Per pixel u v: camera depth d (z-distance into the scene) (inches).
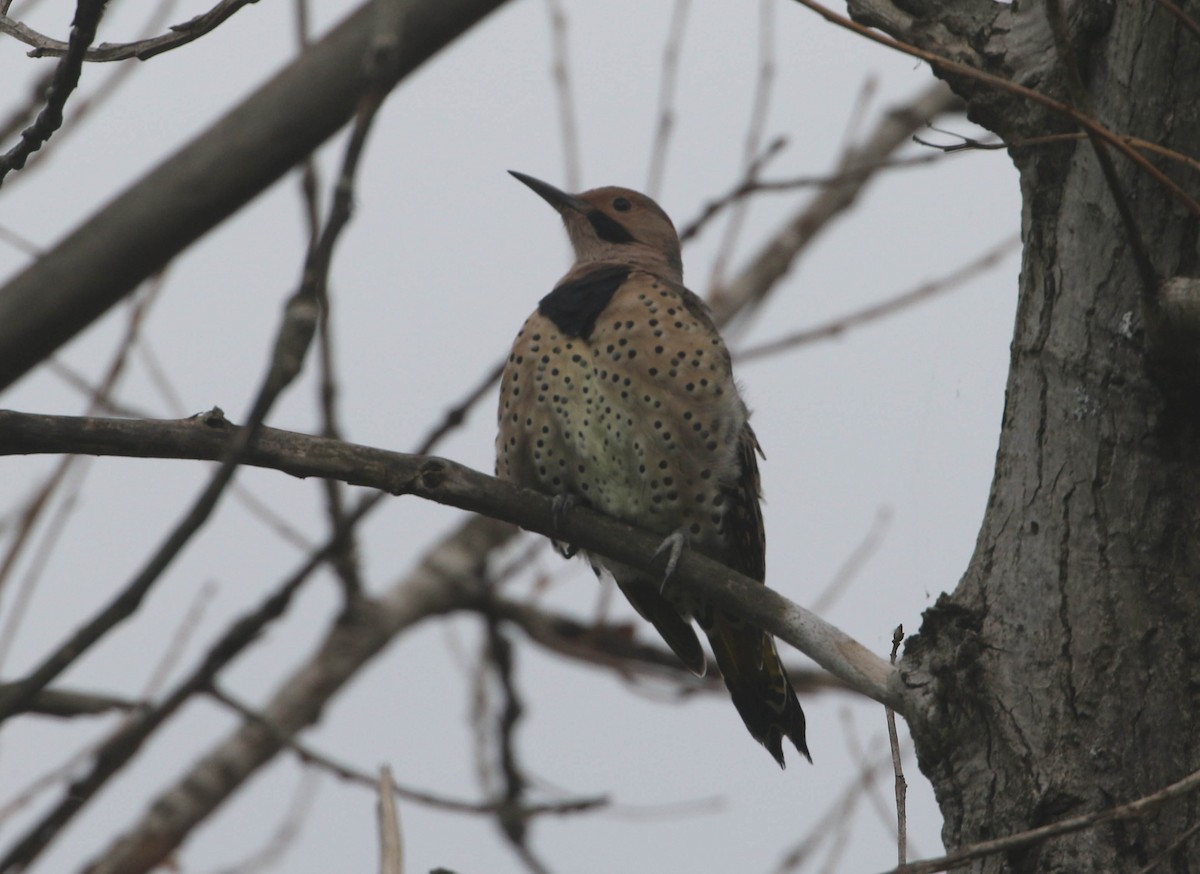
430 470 306.5
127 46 273.1
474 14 309.3
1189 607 249.1
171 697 337.7
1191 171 255.6
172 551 247.6
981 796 248.8
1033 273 274.1
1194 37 243.1
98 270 307.4
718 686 653.9
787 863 384.5
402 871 229.3
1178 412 253.4
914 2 291.1
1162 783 240.7
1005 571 261.3
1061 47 229.6
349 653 637.3
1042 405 265.9
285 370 223.1
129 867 588.4
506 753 638.5
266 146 309.3
